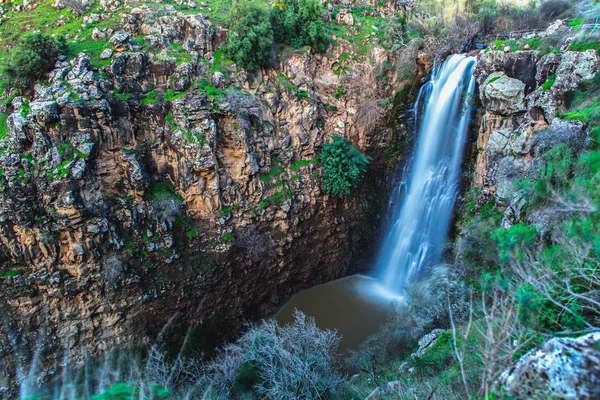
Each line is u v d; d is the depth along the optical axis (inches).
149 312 629.0
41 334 563.2
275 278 773.3
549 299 236.4
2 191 543.5
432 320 545.3
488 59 653.3
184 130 654.5
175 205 660.7
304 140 785.6
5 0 799.1
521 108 599.8
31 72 602.2
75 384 531.2
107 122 611.8
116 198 620.1
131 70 652.1
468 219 667.4
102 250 595.2
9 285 550.0
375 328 719.7
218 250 685.9
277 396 402.6
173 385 468.1
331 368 490.6
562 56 549.6
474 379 292.0
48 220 564.7
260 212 726.5
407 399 323.0
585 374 167.8
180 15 722.8
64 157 577.6
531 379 180.2
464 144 733.3
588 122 464.1
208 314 690.2
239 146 695.1
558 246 311.7
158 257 637.9
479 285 493.7
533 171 511.8
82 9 759.1
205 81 690.8
